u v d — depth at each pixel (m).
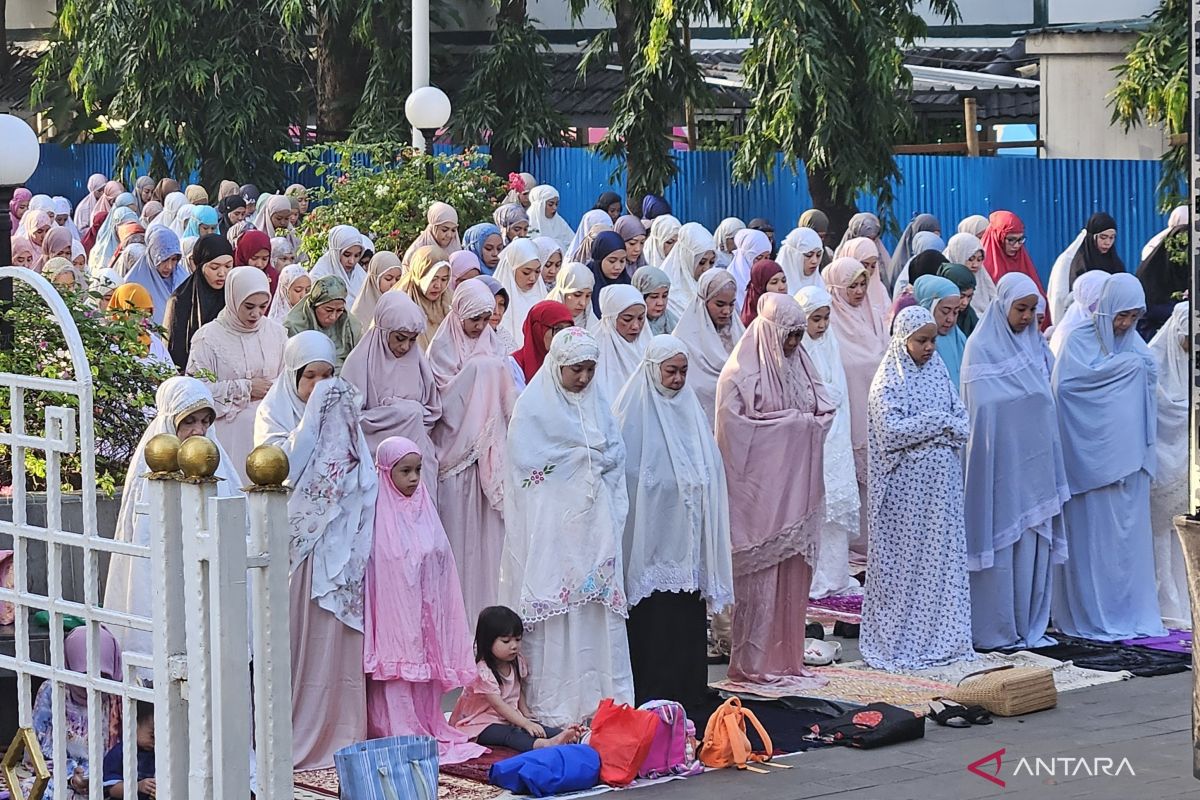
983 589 16.84
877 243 27.19
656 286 19.45
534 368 16.91
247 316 16.92
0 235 13.20
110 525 13.00
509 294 21.64
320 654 13.03
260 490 8.63
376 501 13.33
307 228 29.41
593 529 13.73
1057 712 14.62
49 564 9.42
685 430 14.45
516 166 39.91
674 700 14.41
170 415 12.05
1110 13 39.97
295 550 12.93
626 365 17.09
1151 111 32.34
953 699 14.73
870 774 12.78
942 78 38.69
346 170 30.09
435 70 42.19
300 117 44.25
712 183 36.78
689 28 38.84
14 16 53.03
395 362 15.17
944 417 16.02
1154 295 24.52
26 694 9.71
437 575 13.40
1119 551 17.44
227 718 8.41
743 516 15.20
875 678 15.61
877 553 16.27
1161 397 18.05
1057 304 24.86
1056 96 37.00
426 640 13.31
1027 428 16.81
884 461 16.14
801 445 15.21
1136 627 17.52
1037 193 32.53
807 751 13.42
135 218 33.09
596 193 38.72
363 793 10.92
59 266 21.88
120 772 11.53
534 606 13.68
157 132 41.78
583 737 13.02
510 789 12.40
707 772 12.88
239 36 41.94
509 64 39.59
